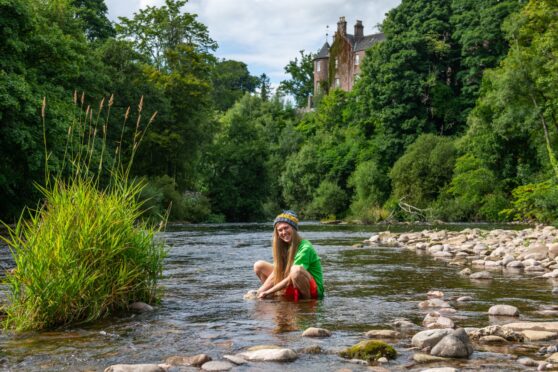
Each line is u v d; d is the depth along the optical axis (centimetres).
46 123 1967
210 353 350
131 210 533
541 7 2820
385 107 4909
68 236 463
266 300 574
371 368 312
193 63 4206
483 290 645
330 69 8612
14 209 2267
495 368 312
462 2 4919
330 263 983
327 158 5722
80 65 2534
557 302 556
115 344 376
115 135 3409
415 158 4228
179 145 4053
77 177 509
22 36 2183
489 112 3628
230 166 5059
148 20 4306
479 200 3631
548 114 2778
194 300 573
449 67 5194
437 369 296
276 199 6644
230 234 2095
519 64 2709
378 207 4328
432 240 1513
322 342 380
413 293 625
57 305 436
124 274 499
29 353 351
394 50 4953
